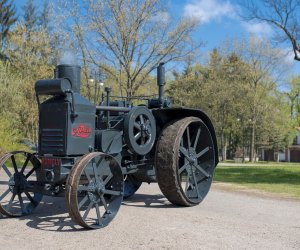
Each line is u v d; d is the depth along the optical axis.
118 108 6.96
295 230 5.96
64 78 6.00
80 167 5.55
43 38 29.00
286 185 11.94
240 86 42.53
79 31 19.31
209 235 5.54
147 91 22.09
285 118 50.50
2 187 9.61
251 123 45.38
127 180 8.49
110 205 6.27
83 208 6.92
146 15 19.41
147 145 7.06
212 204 7.98
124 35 19.31
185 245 5.05
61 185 6.19
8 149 18.22
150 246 5.00
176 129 7.29
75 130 6.07
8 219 6.44
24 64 28.39
